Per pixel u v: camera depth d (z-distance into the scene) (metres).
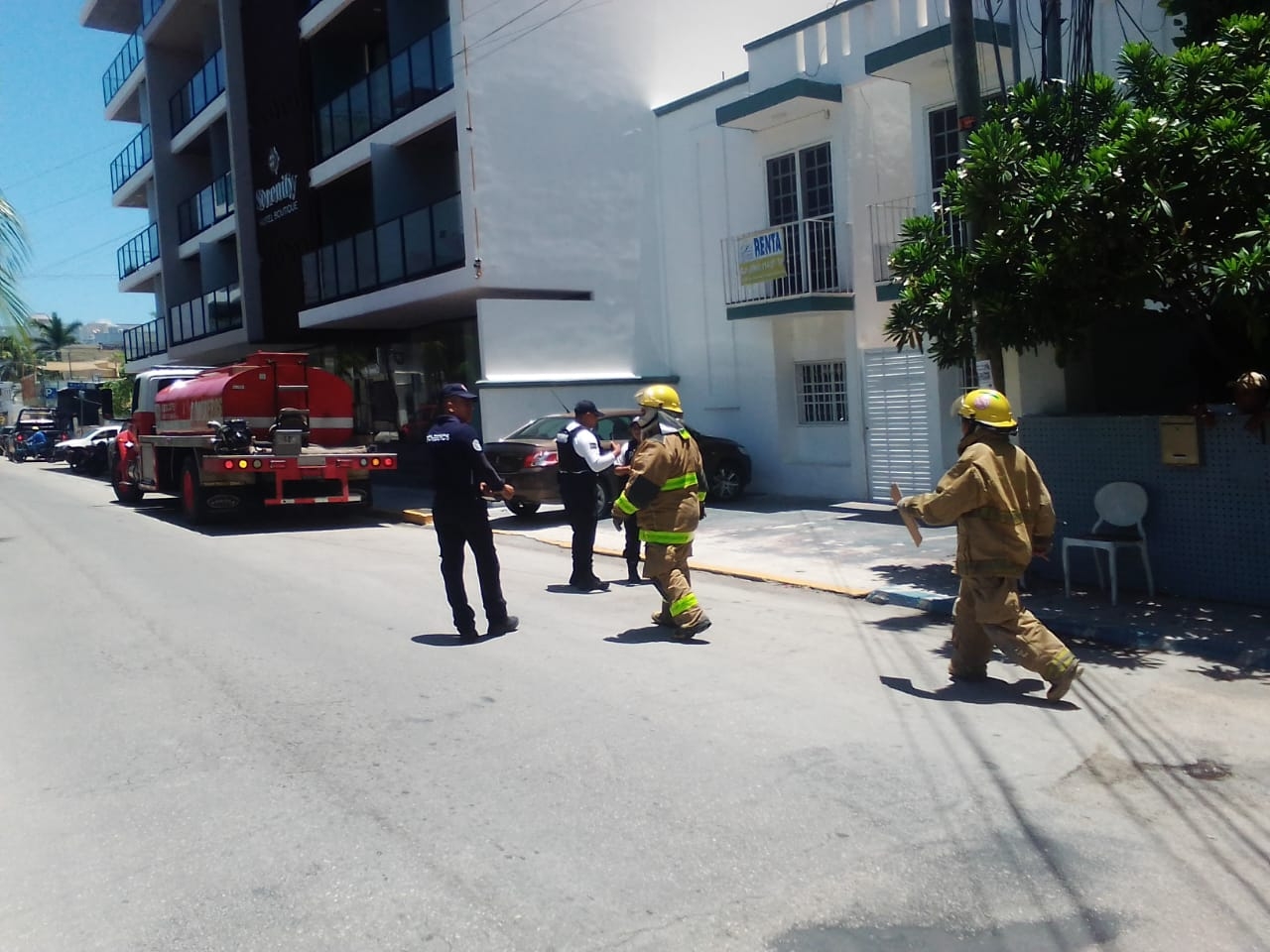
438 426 7.99
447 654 7.59
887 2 14.31
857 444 15.58
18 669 7.48
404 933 3.68
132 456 20.16
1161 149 7.14
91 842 4.50
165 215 31.83
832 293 15.29
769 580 10.27
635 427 9.12
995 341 8.27
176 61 32.03
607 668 7.07
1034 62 12.10
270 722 6.09
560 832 4.47
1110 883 3.94
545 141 17.98
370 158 20.47
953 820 4.52
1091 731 5.61
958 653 6.54
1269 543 7.80
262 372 16.17
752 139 16.97
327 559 12.57
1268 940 3.52
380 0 21.12
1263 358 8.19
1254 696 6.17
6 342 15.25
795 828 4.46
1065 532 9.03
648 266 19.00
